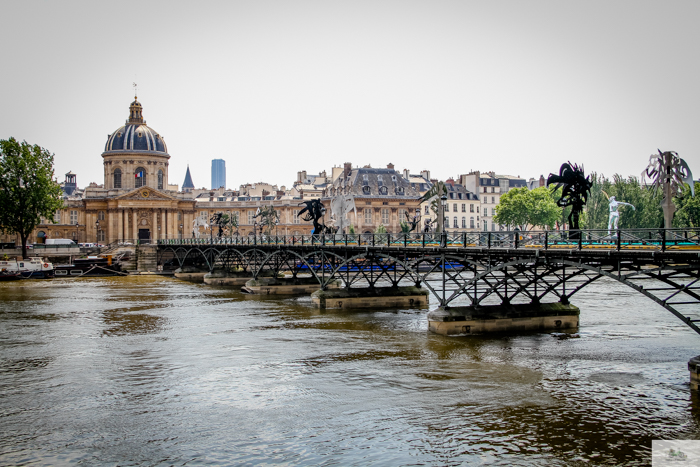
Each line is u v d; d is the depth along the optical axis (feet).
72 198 357.00
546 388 67.51
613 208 97.66
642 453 50.44
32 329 107.65
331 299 131.75
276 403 64.39
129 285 196.44
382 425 57.57
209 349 90.12
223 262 206.49
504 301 100.22
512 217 294.87
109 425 58.70
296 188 394.11
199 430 57.11
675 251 61.21
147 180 355.36
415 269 106.63
